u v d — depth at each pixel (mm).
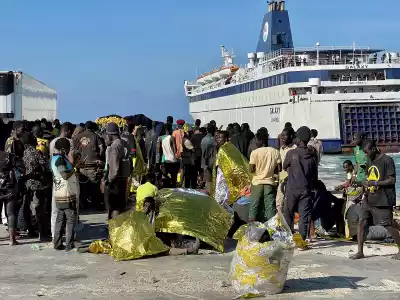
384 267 8219
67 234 9320
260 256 6645
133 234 8797
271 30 60281
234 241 10078
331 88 46125
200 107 77875
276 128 49188
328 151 44375
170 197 9711
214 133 14320
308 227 9648
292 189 9516
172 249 8977
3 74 18953
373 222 8734
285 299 6586
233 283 6844
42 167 10000
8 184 9695
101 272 7887
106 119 25562
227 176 12008
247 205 10453
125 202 10484
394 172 8609
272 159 10000
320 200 10812
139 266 8227
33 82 22547
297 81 46344
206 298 6645
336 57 47312
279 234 6953
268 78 51031
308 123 44656
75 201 9367
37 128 12406
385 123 44281
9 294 6816
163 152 15477
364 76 46281
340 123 44375
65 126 11602
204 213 9508
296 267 8195
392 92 44562
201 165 14641
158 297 6684
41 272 7910
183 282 7336
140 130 18328
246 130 14523
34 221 11102
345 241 10359
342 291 6914
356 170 11812
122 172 10266
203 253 9047
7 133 16938
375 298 6625
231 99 63156
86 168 13359
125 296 6730
